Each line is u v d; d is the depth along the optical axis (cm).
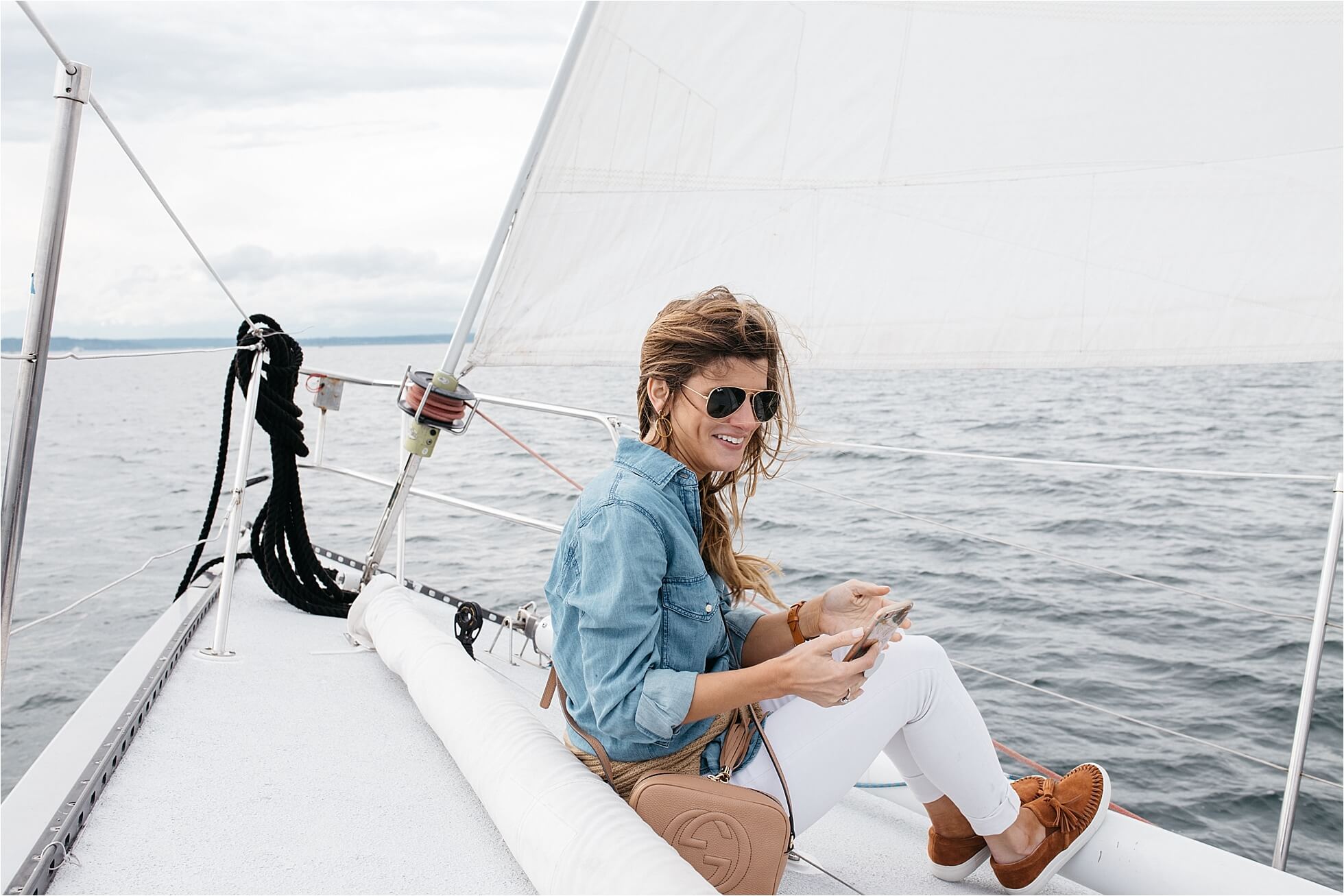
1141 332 194
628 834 128
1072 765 401
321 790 179
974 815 155
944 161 195
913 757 161
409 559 765
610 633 130
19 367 146
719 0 189
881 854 182
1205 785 387
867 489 981
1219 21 173
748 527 787
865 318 207
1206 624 556
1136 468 181
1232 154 181
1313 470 1102
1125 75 183
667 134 201
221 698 221
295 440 287
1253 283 186
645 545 130
